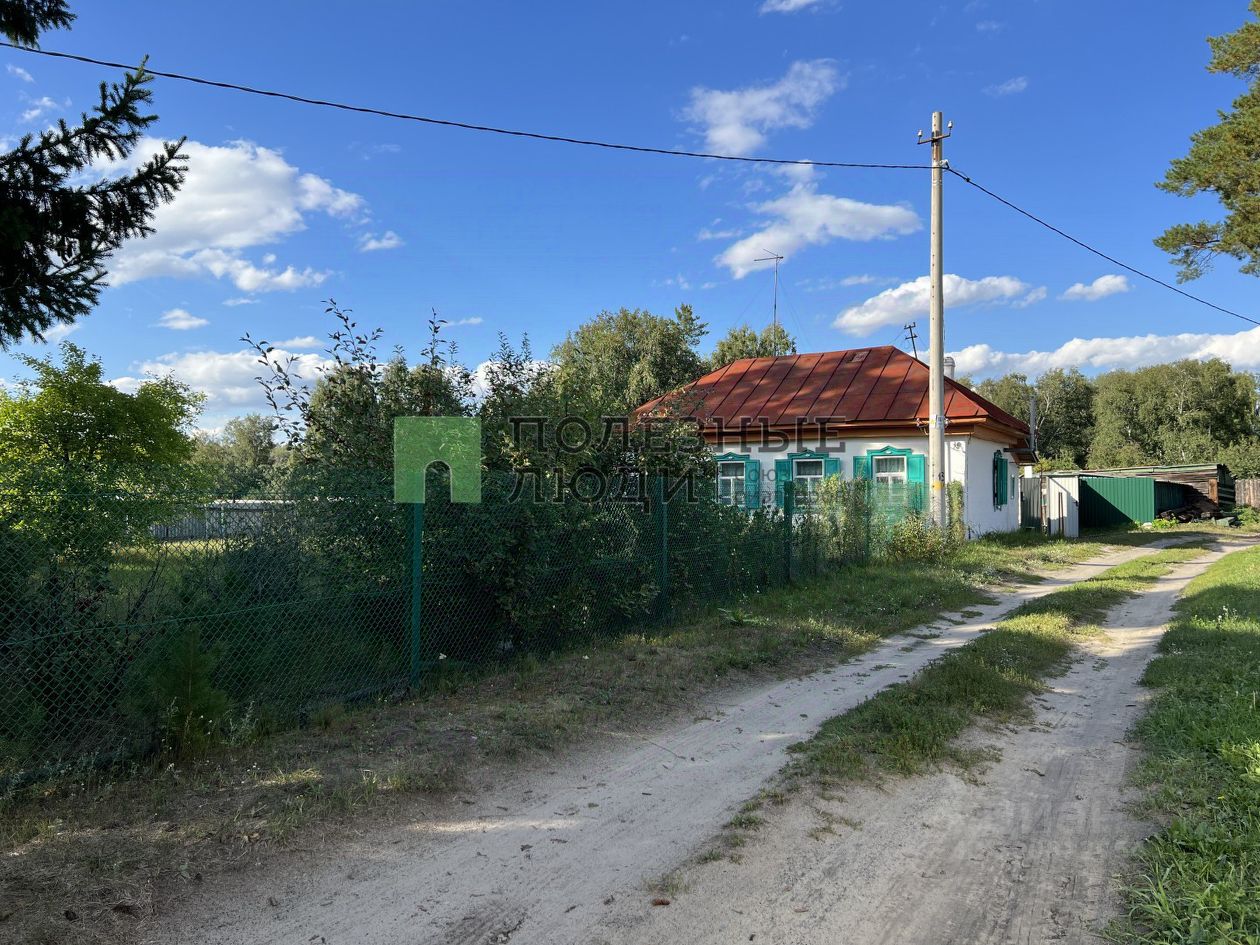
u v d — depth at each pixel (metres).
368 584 5.85
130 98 4.58
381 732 5.18
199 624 4.78
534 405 7.98
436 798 4.31
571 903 3.29
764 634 8.55
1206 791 4.26
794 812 4.21
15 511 4.06
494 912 3.21
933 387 16.48
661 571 9.02
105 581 4.42
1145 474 33.75
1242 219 18.22
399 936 3.03
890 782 4.64
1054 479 27.05
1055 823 4.06
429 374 7.78
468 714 5.64
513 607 6.96
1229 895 3.10
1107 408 62.41
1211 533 26.27
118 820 3.85
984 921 3.14
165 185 4.78
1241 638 7.91
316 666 5.52
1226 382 58.09
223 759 4.61
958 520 17.59
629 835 3.94
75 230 4.55
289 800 4.10
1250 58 17.95
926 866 3.61
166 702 4.50
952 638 9.09
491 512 6.82
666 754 5.17
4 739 4.05
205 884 3.34
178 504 4.70
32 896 3.15
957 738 5.39
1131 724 5.75
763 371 24.41
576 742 5.32
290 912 3.18
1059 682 7.09
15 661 4.10
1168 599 12.02
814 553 13.10
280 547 5.28
